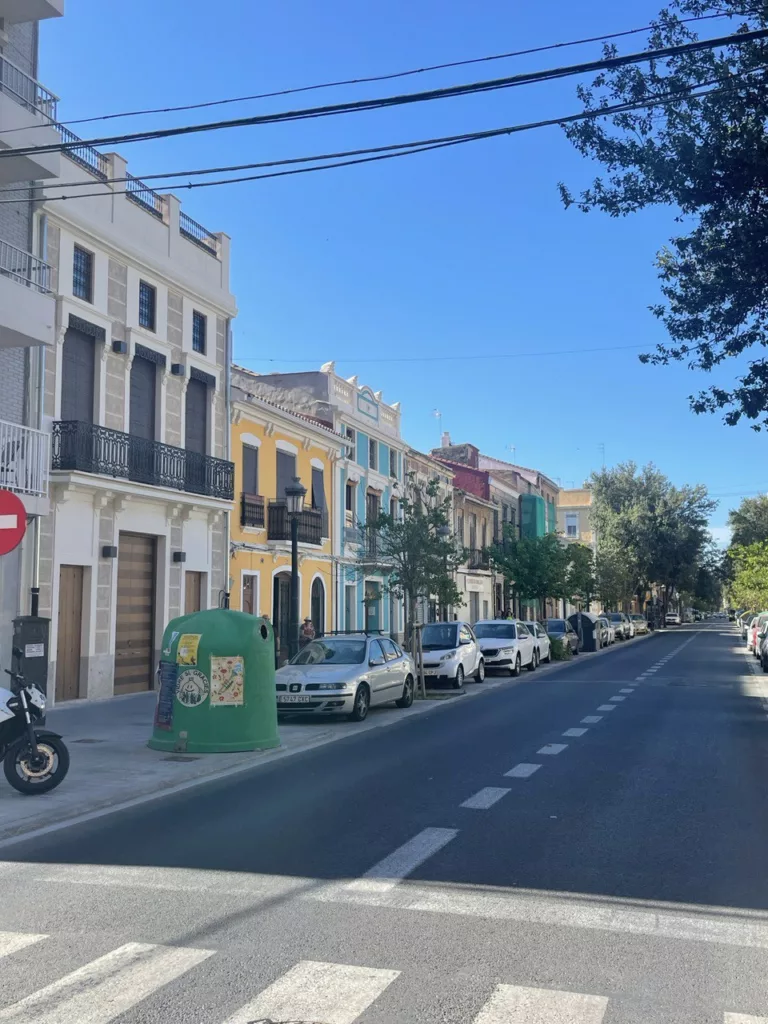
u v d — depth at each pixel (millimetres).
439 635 24172
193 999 4340
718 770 10602
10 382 16859
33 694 9289
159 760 11359
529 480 62156
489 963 4773
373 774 10422
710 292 13672
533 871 6449
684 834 7516
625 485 79688
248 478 26125
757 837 7434
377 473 36031
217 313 24125
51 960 4848
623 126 13156
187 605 22859
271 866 6613
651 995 4398
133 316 20438
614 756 11625
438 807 8531
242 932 5242
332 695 15281
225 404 24359
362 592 34281
